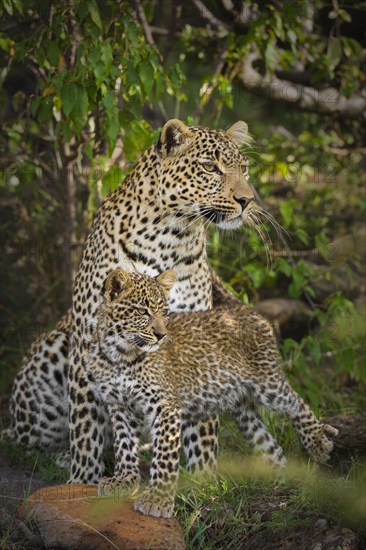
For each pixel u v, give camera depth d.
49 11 12.40
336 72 15.00
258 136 16.62
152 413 9.16
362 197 16.41
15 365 14.41
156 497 8.45
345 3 16.16
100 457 9.97
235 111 17.80
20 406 11.26
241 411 10.15
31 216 15.52
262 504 8.71
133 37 11.27
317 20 16.11
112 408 9.51
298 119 18.11
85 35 11.53
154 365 9.16
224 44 14.06
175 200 9.86
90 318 9.88
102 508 8.30
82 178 14.12
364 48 16.22
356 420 10.72
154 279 9.50
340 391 13.28
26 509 8.45
